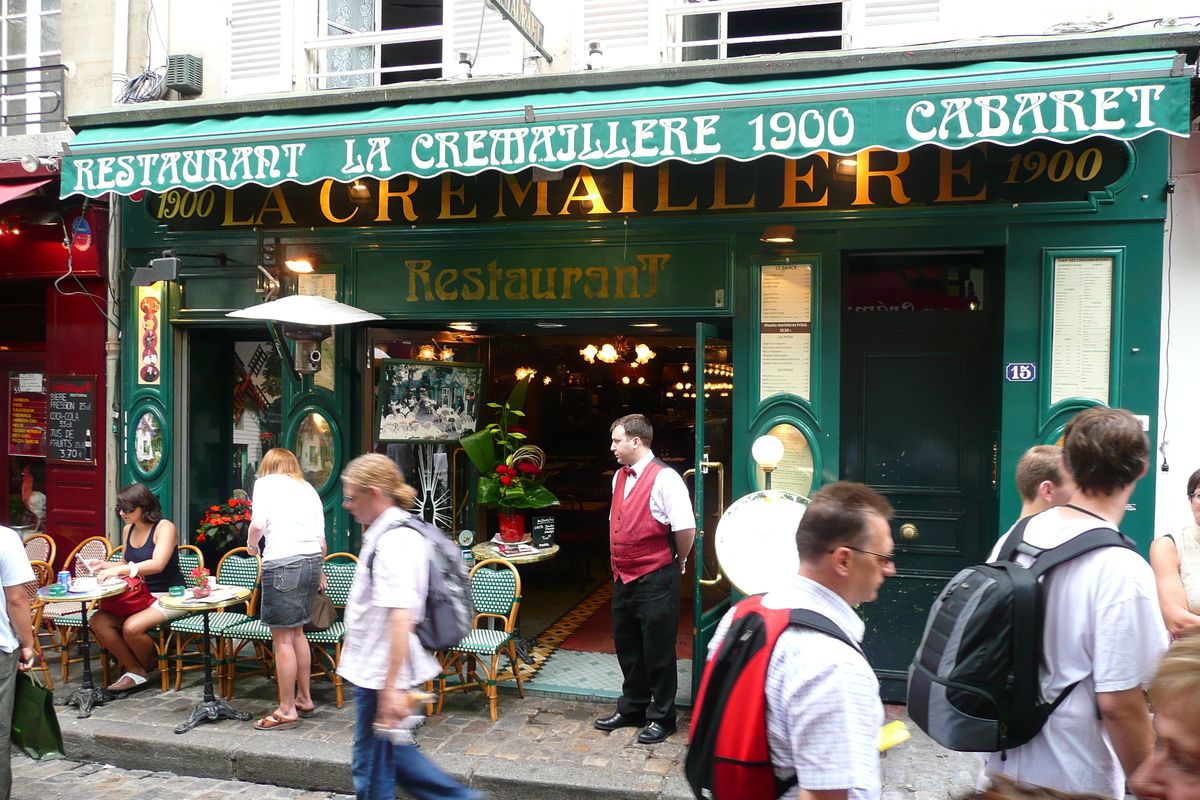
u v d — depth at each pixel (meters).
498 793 4.25
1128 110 3.93
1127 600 2.09
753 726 1.82
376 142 4.87
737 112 4.39
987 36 5.04
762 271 5.29
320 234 5.97
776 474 5.32
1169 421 4.94
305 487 5.12
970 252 5.29
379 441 5.97
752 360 5.32
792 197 5.23
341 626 5.41
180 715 5.14
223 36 6.51
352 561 5.97
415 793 3.38
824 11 6.63
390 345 6.04
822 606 1.90
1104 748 2.18
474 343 6.63
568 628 7.04
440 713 5.13
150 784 4.55
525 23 5.23
